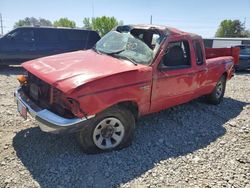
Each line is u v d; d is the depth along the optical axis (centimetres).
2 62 1209
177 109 622
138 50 466
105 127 402
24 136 450
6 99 661
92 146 398
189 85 530
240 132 520
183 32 525
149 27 502
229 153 436
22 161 379
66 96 357
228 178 367
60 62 435
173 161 403
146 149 433
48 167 368
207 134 505
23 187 327
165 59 473
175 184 350
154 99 456
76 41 1280
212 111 633
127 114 414
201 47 564
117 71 397
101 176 356
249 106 697
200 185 350
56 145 424
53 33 1248
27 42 1220
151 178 359
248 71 1606
